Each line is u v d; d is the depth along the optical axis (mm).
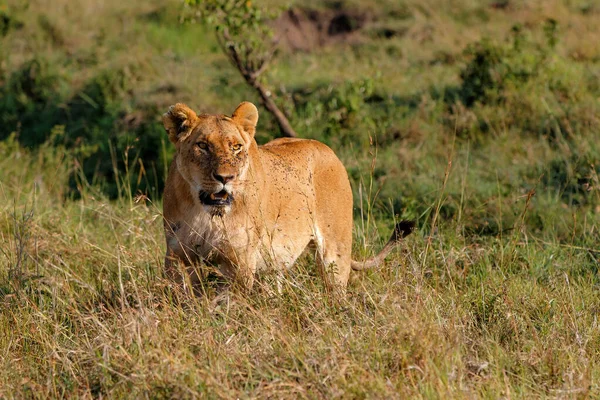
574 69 18844
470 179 14484
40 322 8516
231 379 7125
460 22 24406
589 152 14711
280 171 9234
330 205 9797
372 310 8469
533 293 9477
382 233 12102
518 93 17578
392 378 7152
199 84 20328
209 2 16328
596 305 9195
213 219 8422
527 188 13977
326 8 26094
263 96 16688
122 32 24797
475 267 10539
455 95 18219
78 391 7336
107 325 8219
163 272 9211
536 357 7703
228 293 8477
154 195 15680
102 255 10656
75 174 16703
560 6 24188
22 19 24969
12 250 10422
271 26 24828
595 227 12172
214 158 8094
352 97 17344
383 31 24375
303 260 10117
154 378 7023
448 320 8211
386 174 14930
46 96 21016
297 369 7078
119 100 19969
